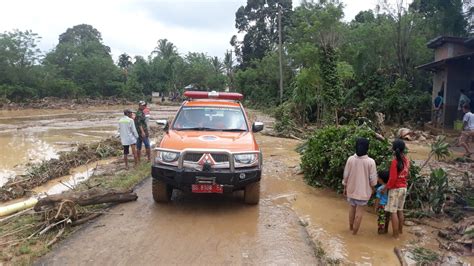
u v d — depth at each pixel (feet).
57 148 49.98
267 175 32.89
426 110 68.74
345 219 21.98
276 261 16.11
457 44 61.82
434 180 22.88
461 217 20.95
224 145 21.91
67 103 163.73
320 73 65.51
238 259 16.19
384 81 78.13
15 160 41.98
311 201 25.39
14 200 26.86
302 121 69.36
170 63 234.79
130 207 22.93
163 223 20.25
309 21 92.48
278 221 21.11
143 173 31.42
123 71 236.22
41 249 16.61
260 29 195.00
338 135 29.04
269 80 146.10
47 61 197.36
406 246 18.17
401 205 19.07
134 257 16.10
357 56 84.17
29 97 158.71
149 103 206.80
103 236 18.33
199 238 18.34
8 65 150.82
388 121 69.15
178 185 21.47
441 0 73.72
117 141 47.01
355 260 16.65
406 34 82.43
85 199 21.34
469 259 16.63
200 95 28.73
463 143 41.55
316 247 17.71
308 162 29.58
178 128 25.21
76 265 15.29
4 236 18.15
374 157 25.55
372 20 106.42
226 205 23.80
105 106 172.65
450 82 60.03
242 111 26.91
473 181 28.81
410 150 46.01
